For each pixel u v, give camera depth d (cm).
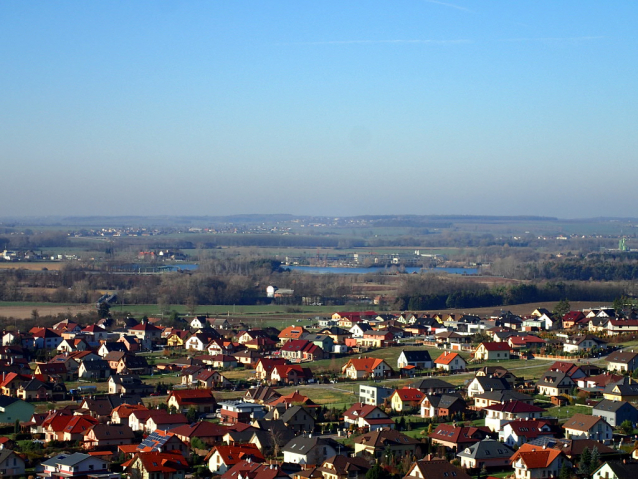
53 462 12056
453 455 12938
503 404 15200
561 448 12412
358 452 12788
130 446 13488
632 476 11012
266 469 11388
